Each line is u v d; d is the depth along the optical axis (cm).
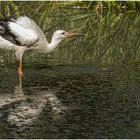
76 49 1608
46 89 1268
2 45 1425
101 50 1595
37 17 1977
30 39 1402
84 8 2106
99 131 1020
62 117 1094
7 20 1423
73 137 993
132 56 1542
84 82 1317
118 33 1759
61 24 1875
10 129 1030
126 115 1101
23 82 1319
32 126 1046
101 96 1216
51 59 1520
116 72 1396
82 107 1149
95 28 1822
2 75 1370
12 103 1173
